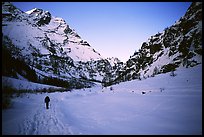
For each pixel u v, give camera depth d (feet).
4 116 50.03
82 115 52.11
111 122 41.63
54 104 87.97
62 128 39.22
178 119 37.68
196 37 185.16
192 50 177.17
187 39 195.93
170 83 107.45
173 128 33.81
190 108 43.27
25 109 65.16
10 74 197.98
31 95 121.49
